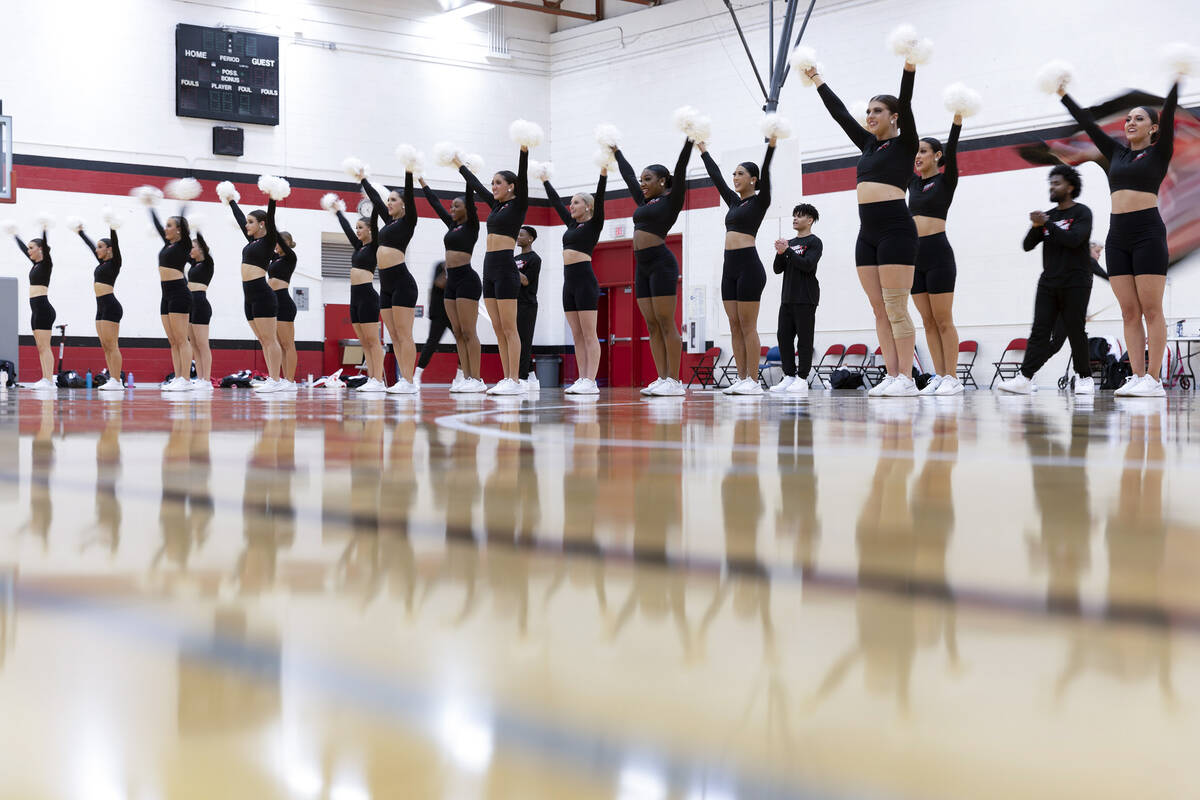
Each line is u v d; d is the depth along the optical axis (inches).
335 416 170.4
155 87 593.9
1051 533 40.9
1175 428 130.3
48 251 481.4
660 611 25.2
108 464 77.0
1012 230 517.0
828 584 29.2
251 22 617.9
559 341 701.3
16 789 13.2
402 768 14.1
